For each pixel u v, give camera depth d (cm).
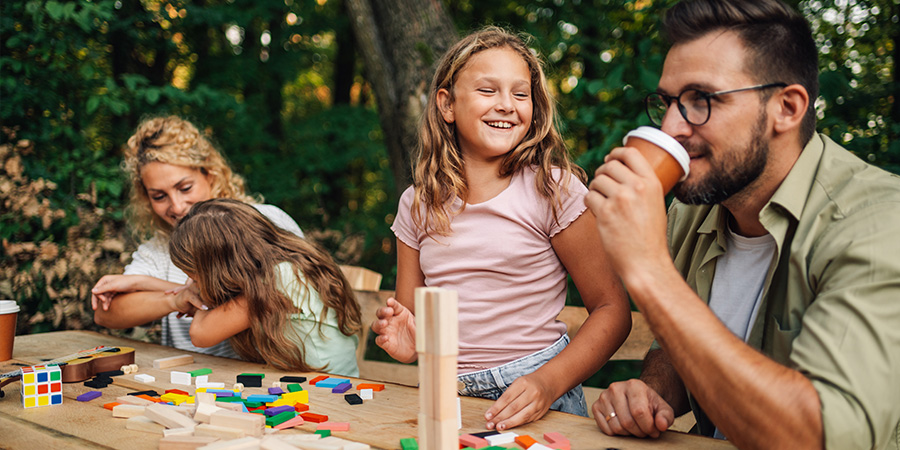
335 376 166
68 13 414
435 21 382
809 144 124
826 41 374
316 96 984
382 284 513
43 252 346
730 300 143
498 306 169
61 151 408
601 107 365
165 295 215
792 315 123
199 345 191
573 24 613
